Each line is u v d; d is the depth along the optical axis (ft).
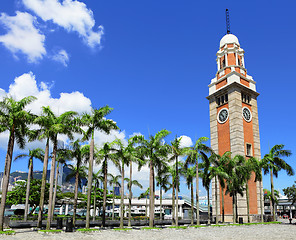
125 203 280.72
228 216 189.26
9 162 91.09
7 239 72.95
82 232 96.78
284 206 345.31
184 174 148.56
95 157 122.21
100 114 108.17
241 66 230.07
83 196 222.28
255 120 220.84
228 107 212.84
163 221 159.74
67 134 106.93
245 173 157.48
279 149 175.63
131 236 89.10
